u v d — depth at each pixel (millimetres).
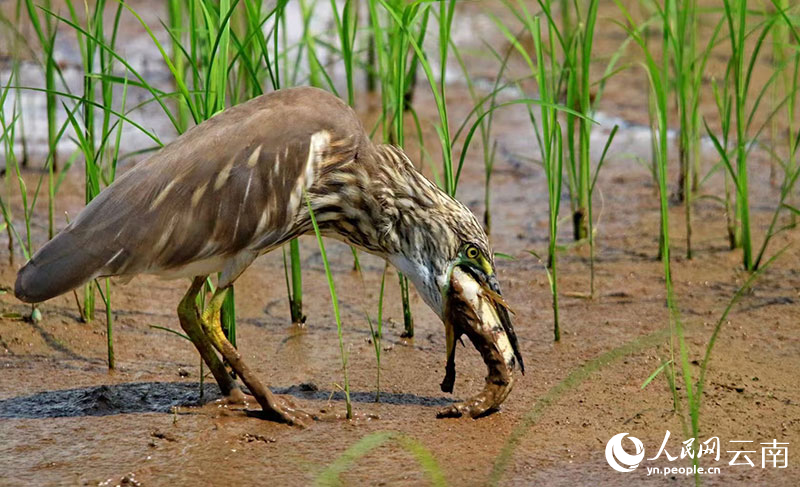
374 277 13070
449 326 9680
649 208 15031
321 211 9609
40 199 14680
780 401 9773
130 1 24016
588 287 12641
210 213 8984
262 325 11656
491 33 21703
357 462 8625
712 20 21312
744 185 12758
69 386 10047
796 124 17391
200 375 10211
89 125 11594
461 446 8922
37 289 8641
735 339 11164
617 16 22203
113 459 8625
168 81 19438
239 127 9250
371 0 11758
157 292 12414
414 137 17312
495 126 18016
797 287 12477
